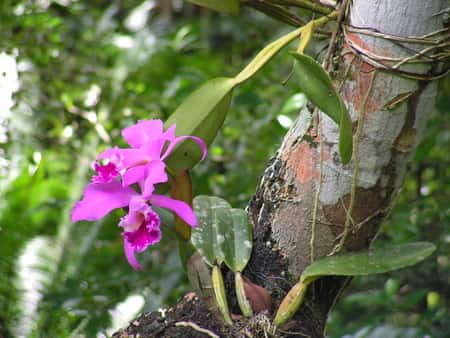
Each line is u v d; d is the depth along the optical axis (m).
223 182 2.89
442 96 2.59
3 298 2.81
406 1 1.96
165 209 1.98
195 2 2.08
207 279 2.02
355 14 1.99
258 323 2.00
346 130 1.90
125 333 2.05
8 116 2.93
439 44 1.97
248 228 2.07
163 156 1.91
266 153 2.90
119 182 1.92
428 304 2.76
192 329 2.02
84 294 2.67
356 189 2.02
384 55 1.98
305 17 2.58
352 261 2.01
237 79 2.01
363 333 2.60
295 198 2.04
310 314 2.04
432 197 2.85
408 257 2.00
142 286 2.71
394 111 1.98
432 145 2.64
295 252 2.05
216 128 2.00
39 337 2.77
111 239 2.94
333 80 2.01
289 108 2.65
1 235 2.91
